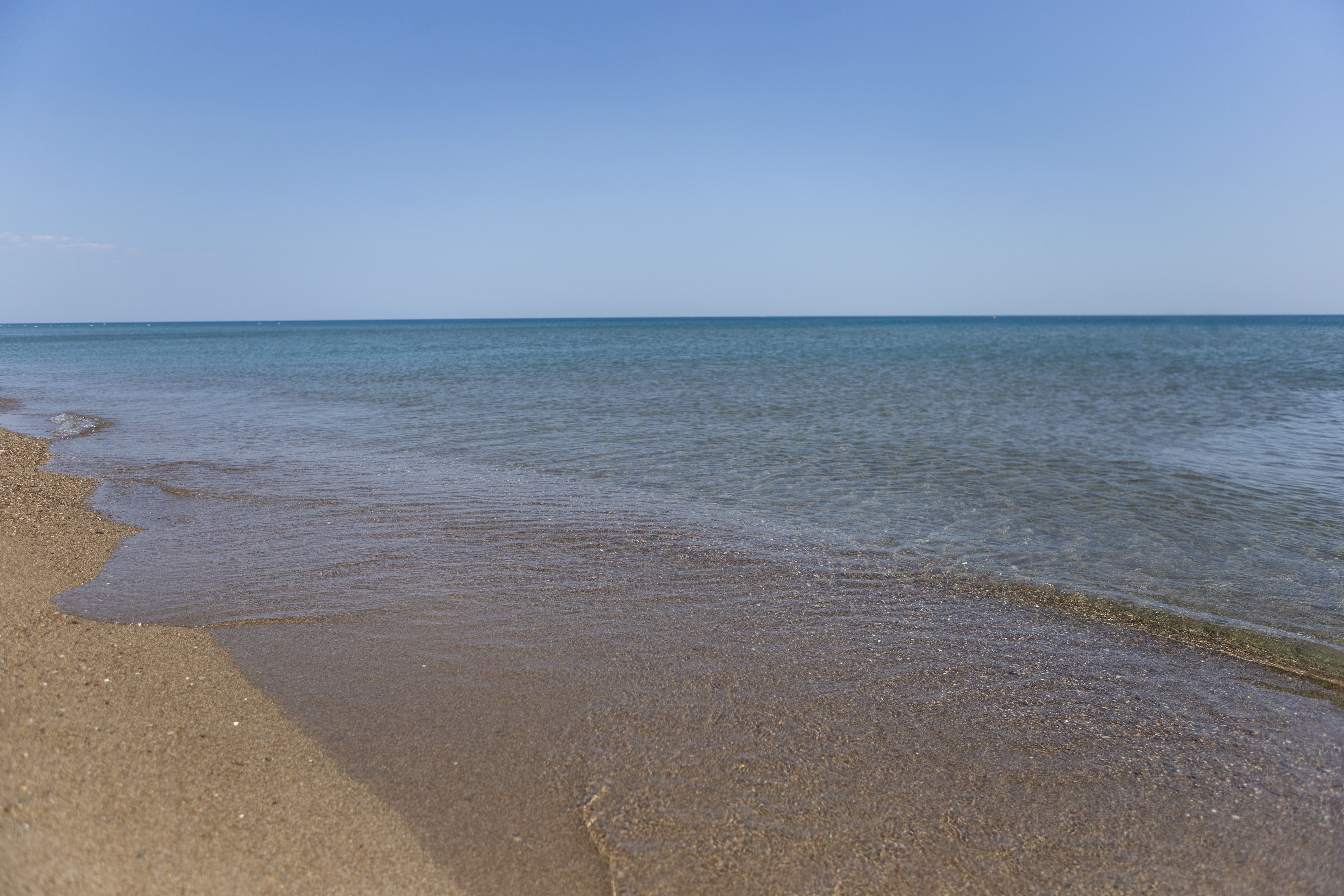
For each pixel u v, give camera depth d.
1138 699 5.89
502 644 6.63
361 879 3.73
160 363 50.78
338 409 23.81
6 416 23.78
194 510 11.20
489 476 13.71
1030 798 4.62
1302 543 9.73
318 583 8.10
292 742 4.97
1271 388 28.58
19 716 4.73
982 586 8.29
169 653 6.23
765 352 57.06
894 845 4.16
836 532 10.25
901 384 30.80
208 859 3.76
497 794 4.48
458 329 153.75
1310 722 5.58
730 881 3.85
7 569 8.12
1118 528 10.40
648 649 6.58
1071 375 34.47
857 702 5.72
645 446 16.70
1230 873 4.02
